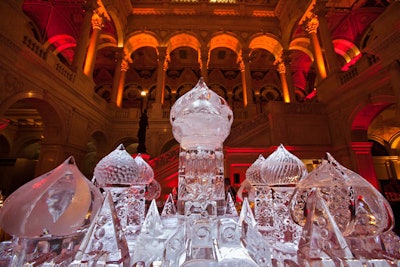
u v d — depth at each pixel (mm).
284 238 1213
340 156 10469
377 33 6504
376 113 9367
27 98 8008
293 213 1065
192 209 916
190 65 22453
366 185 1024
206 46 17281
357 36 16188
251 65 22562
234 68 22609
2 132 15844
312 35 14320
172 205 2271
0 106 6504
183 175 1071
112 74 21297
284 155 1336
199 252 780
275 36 17766
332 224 851
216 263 745
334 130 10961
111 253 794
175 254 828
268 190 1534
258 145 11328
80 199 917
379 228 926
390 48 6289
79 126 11141
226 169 10938
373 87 8695
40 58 7969
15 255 767
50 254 810
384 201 980
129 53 18250
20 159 15820
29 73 7660
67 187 913
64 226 847
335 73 11023
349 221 955
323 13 13070
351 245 910
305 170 1328
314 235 845
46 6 14297
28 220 787
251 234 897
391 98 7945
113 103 15914
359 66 9445
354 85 9602
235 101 21375
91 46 13406
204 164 1020
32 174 16031
